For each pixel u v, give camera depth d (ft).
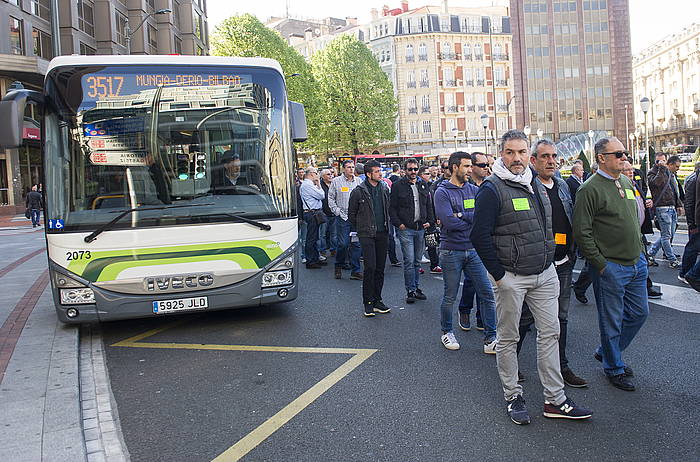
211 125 21.76
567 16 266.16
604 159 14.84
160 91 21.45
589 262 15.33
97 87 21.06
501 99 263.29
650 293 24.94
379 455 12.03
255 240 21.89
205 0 186.60
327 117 172.96
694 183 26.61
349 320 23.75
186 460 12.16
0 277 37.60
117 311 20.72
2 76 102.58
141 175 21.06
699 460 11.35
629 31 266.36
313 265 39.19
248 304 21.93
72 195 20.65
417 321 23.22
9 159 110.22
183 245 21.15
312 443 12.71
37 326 23.09
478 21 259.19
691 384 15.24
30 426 13.32
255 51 137.08
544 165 15.16
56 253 20.48
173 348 20.67
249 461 12.01
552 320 13.51
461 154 19.17
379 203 24.34
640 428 12.86
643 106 84.94
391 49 250.57
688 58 294.25
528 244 13.19
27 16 106.22
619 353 15.46
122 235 20.71
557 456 11.72
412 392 15.52
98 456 12.14
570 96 267.18
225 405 15.15
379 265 24.77
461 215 18.86
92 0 124.88
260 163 22.24
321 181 42.80
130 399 15.85
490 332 18.72
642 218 20.53
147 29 141.59
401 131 250.16
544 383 13.62
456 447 12.28
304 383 16.55
